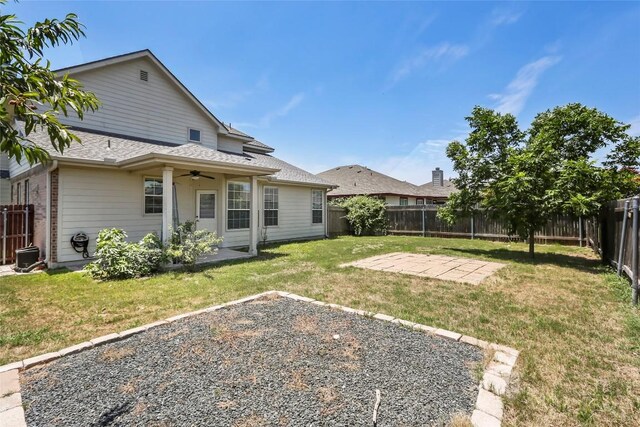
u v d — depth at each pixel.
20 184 10.49
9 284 5.86
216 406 2.23
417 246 11.52
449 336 3.42
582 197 7.44
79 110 2.09
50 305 4.62
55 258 7.43
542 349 3.16
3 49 1.80
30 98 1.84
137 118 10.55
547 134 8.85
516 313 4.25
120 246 6.61
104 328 3.77
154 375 2.64
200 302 4.73
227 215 10.85
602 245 8.05
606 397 2.39
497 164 9.23
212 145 12.76
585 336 3.49
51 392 2.42
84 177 7.89
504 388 2.46
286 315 4.04
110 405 2.26
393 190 23.72
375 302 4.71
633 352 3.11
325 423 2.06
